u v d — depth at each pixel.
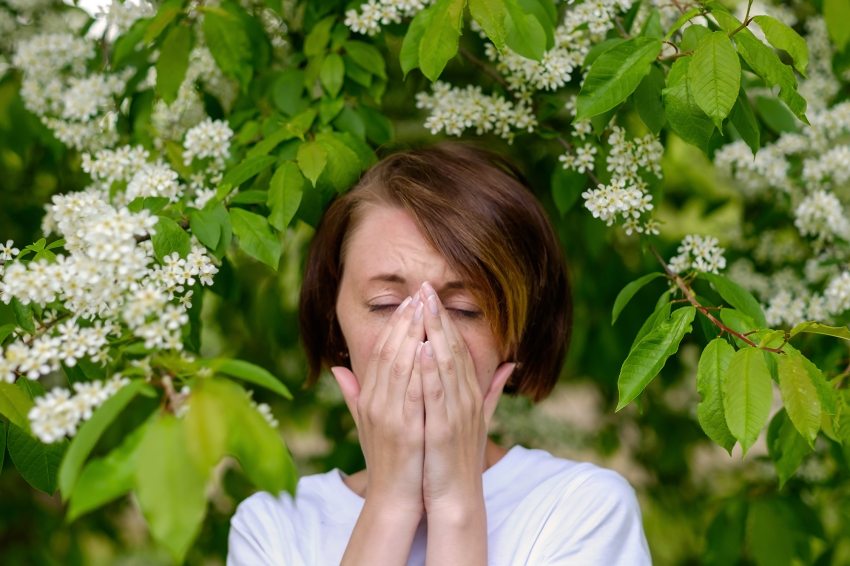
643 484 2.53
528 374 1.49
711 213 2.20
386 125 1.61
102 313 1.08
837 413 1.19
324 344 1.52
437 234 1.21
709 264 1.40
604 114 1.31
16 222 2.01
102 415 0.76
